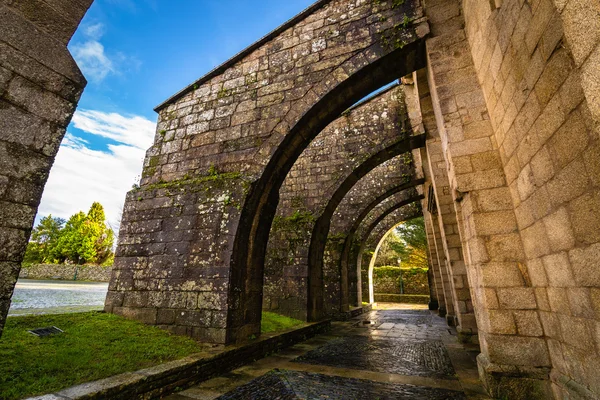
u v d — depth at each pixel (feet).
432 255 40.24
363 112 31.40
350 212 36.09
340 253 35.19
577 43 5.27
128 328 15.83
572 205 7.54
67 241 100.22
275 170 18.74
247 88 20.42
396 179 35.12
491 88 12.10
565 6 5.53
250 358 16.05
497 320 10.85
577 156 7.10
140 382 10.22
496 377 10.41
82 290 47.91
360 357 17.22
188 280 16.94
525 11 8.48
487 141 12.55
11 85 7.56
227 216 17.28
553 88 7.71
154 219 19.43
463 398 10.83
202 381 12.75
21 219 7.36
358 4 18.15
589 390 7.60
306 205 29.86
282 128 18.11
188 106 22.38
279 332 20.15
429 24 15.37
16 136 7.50
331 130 32.12
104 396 9.05
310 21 19.61
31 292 36.94
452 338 22.88
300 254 27.73
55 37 8.67
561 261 8.42
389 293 69.67
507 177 11.73
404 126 28.94
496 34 10.68
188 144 21.09
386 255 84.53
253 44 20.97
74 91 8.84
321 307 28.84
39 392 8.70
